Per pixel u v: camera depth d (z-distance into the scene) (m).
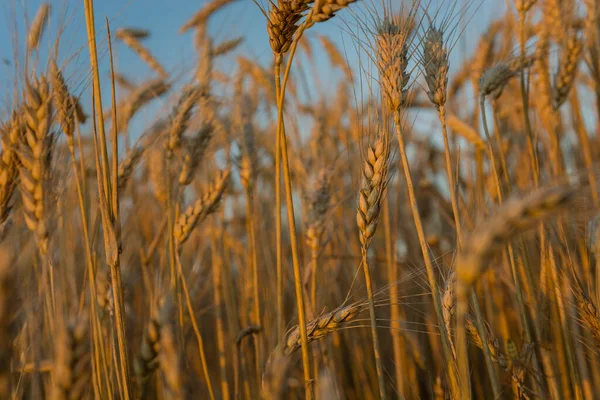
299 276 0.69
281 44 0.70
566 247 0.77
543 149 0.95
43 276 0.65
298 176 1.01
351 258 0.98
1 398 0.53
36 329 0.61
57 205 0.69
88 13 0.69
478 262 0.56
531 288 0.80
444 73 0.72
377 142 0.70
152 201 1.09
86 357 0.55
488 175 0.95
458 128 0.96
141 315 0.98
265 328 0.92
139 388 0.59
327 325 0.71
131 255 0.93
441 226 1.30
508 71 0.83
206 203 0.81
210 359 0.99
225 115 0.97
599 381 0.82
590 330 0.75
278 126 0.70
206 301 1.07
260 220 1.01
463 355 0.57
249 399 0.87
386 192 0.71
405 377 0.89
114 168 0.71
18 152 0.66
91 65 0.69
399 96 0.70
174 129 0.84
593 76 0.96
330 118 1.24
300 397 0.90
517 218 0.55
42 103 0.67
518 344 0.86
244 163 0.94
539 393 0.73
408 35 0.72
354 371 0.98
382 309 1.00
